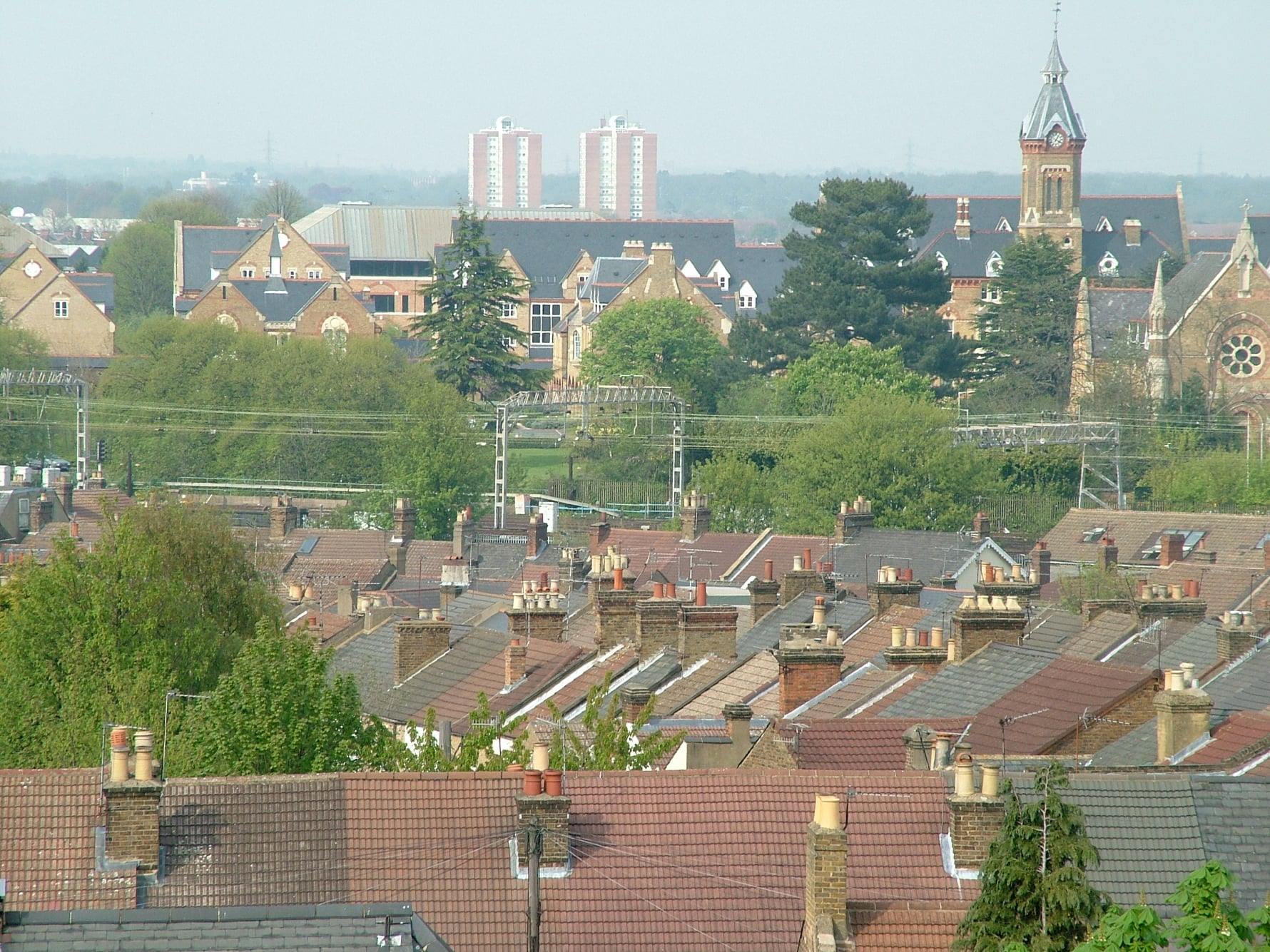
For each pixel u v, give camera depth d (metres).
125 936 108.88
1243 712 181.62
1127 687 192.62
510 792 144.12
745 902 136.25
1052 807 115.00
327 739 191.75
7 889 134.62
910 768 168.00
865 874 136.50
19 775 141.25
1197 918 99.06
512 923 135.00
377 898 136.50
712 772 144.38
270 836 140.00
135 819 136.88
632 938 134.12
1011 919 113.94
